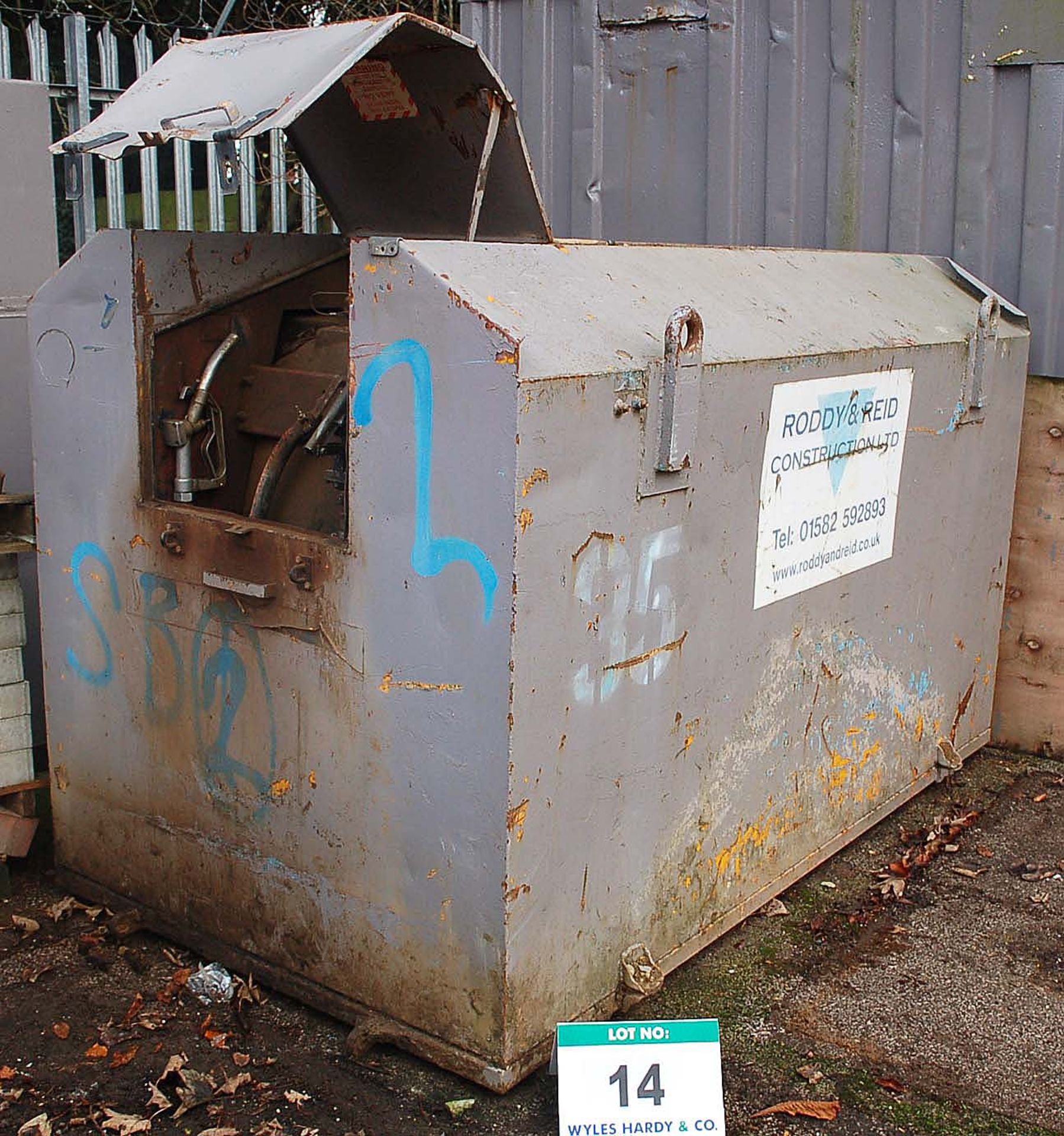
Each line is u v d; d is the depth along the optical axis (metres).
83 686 3.30
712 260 3.33
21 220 3.84
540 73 5.12
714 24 4.72
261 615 2.85
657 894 3.01
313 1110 2.64
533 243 3.04
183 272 3.08
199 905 3.16
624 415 2.60
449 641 2.54
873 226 4.61
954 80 4.38
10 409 3.88
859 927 3.46
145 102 2.86
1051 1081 2.83
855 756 3.75
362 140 3.29
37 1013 2.98
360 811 2.77
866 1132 2.64
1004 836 4.03
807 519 3.28
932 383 3.73
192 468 3.12
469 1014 2.67
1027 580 4.58
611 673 2.71
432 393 2.48
